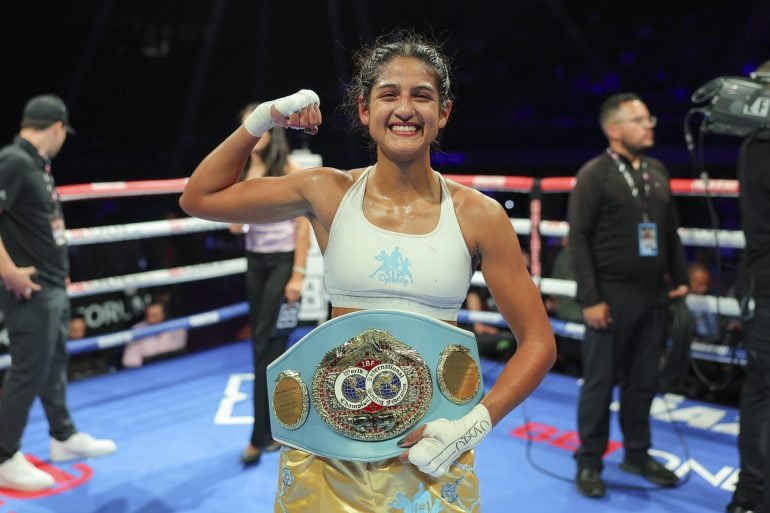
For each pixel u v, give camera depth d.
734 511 2.58
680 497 2.75
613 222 2.74
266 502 2.73
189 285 6.37
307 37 10.70
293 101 1.35
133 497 2.76
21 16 9.75
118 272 5.30
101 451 3.09
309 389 1.32
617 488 2.81
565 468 2.98
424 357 1.29
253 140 1.40
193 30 10.67
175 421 3.49
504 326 4.61
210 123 11.04
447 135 10.36
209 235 6.69
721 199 7.16
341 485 1.33
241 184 1.43
